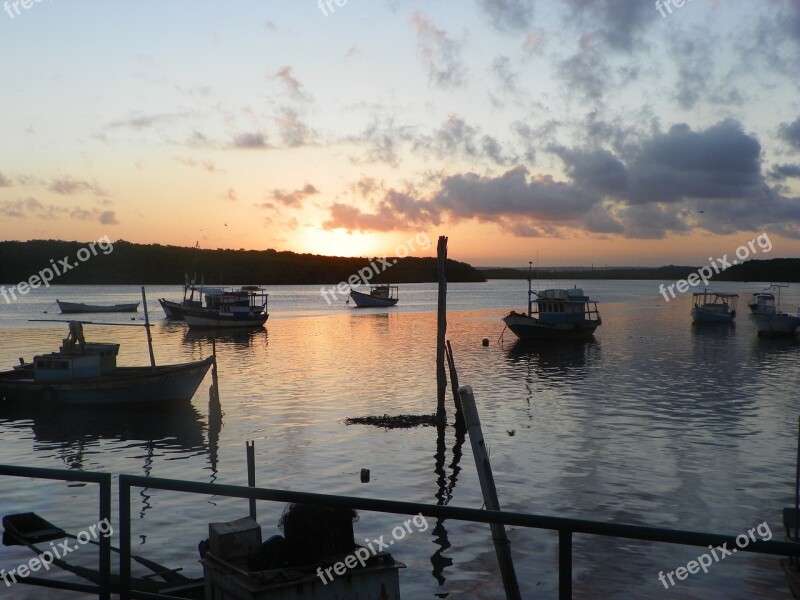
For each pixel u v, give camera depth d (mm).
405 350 60969
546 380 42688
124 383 32125
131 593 5281
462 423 27938
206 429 28359
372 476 21062
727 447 24562
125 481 5160
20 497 18297
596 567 13930
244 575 5633
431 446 24859
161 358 55375
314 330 84562
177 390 32844
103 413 31969
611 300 179500
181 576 11680
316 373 45594
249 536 6195
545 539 15438
